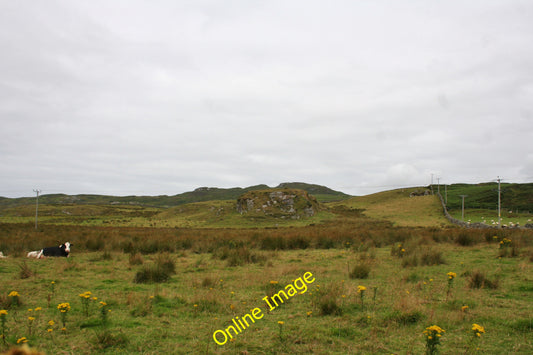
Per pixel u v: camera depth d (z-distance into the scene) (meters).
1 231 37.66
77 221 84.25
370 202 121.75
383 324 7.84
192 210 95.62
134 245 22.56
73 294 10.99
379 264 15.68
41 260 18.41
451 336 7.17
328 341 7.08
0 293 10.55
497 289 10.74
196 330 7.83
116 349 6.76
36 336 7.29
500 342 6.82
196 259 18.98
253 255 18.58
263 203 79.25
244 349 6.74
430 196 113.69
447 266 14.96
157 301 10.12
